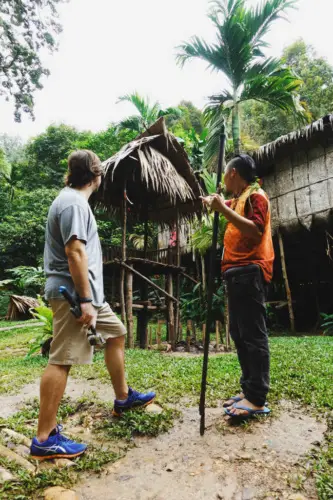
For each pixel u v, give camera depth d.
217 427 2.26
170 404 2.73
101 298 2.13
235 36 9.02
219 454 1.94
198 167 12.42
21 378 4.07
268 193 9.91
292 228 9.26
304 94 17.28
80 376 3.82
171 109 13.33
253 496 1.58
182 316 8.78
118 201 7.55
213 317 7.96
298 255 11.37
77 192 2.16
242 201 2.43
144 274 7.70
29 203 22.66
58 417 2.59
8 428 2.42
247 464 1.83
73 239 1.94
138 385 3.25
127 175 6.45
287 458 1.86
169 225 8.33
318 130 8.22
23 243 20.81
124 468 1.87
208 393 2.91
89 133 28.59
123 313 6.34
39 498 1.62
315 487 1.62
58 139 27.78
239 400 2.54
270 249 2.46
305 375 3.22
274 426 2.23
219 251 8.70
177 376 3.55
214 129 9.77
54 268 2.07
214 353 6.14
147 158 6.22
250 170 2.51
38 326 12.55
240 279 2.35
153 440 2.17
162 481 1.73
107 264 6.40
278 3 8.90
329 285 11.88
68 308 1.99
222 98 10.02
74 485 1.72
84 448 2.00
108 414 2.61
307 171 9.02
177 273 7.68
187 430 2.26
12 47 16.33
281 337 8.27
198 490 1.65
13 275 19.36
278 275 11.97
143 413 2.46
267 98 9.52
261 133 17.00
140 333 7.21
